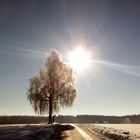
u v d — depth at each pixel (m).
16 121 87.88
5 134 26.45
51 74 54.78
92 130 38.38
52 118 56.09
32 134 26.34
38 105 53.78
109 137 28.28
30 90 54.28
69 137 25.89
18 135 25.36
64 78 55.97
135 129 42.12
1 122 85.81
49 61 55.75
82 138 25.89
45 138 23.09
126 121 109.50
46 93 54.16
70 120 142.12
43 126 40.94
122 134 29.34
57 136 26.11
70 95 55.12
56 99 55.09
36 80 54.69
